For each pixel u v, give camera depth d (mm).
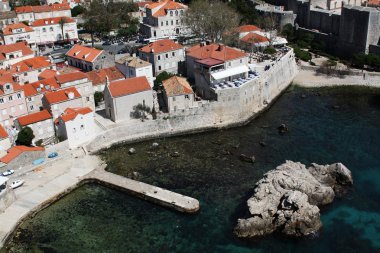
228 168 115812
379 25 190125
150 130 136250
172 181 110562
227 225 93875
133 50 195625
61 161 120500
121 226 95000
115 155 125188
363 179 109312
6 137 121188
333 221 94375
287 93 170250
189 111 139125
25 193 105812
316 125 140875
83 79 144625
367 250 86500
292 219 90250
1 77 138875
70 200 105125
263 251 87062
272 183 98500
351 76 180625
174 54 171375
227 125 141625
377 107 154625
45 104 134375
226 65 150875
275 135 134875
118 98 134250
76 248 88812
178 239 90625
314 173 107750
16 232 93938
